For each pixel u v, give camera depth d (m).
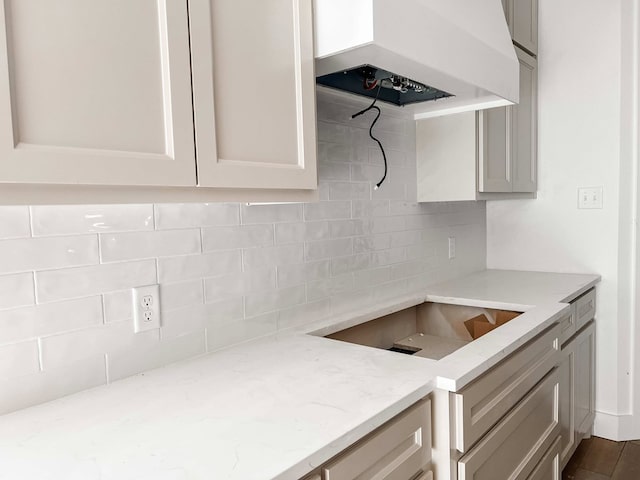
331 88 1.53
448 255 2.52
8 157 0.67
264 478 0.73
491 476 1.34
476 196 2.11
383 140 2.03
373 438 0.96
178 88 0.88
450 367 1.21
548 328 1.79
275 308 1.58
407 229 2.20
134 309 1.20
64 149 0.73
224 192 0.99
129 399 1.05
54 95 0.72
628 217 2.49
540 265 2.75
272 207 1.56
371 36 1.09
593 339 2.52
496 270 2.86
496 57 1.62
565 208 2.65
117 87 0.80
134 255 1.20
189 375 1.19
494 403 1.34
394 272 2.12
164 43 0.86
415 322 2.20
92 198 0.79
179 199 0.91
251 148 1.03
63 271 1.07
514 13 2.40
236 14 0.99
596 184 2.55
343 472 0.89
